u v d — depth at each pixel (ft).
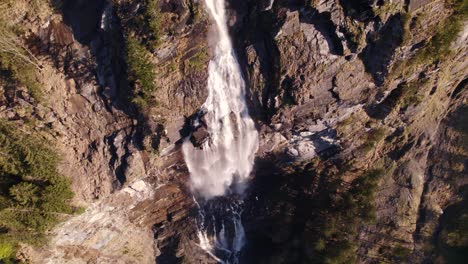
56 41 124.77
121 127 134.62
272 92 131.34
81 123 133.18
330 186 153.38
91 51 125.08
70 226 139.44
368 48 123.65
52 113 128.26
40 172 125.49
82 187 136.36
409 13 114.83
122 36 119.96
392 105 137.80
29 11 119.96
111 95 129.90
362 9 113.80
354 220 148.66
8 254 137.08
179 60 127.34
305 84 127.24
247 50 129.08
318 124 138.31
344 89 129.49
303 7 117.39
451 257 152.87
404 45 119.65
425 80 134.72
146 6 114.42
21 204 126.31
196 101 132.98
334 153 151.74
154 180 147.84
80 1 122.52
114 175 138.00
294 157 152.15
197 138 138.10
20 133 127.24
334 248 148.36
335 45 122.72
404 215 153.99
